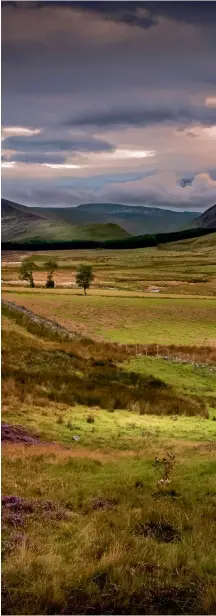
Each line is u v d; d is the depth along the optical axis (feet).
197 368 161.99
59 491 48.16
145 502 46.73
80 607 26.45
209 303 321.93
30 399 100.63
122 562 31.09
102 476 56.54
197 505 46.01
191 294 429.79
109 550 33.27
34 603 26.12
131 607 26.84
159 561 31.81
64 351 159.02
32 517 40.09
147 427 91.97
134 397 117.50
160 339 219.20
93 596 27.14
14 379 113.91
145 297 345.72
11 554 31.48
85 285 399.85
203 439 85.66
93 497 47.96
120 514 42.52
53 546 33.68
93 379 132.26
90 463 61.77
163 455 68.08
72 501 46.16
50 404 101.45
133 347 196.34
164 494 50.08
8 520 37.91
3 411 88.02
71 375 131.95
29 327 191.42
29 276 518.78
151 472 58.59
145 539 36.06
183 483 53.21
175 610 26.68
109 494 48.98
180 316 277.64
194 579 29.78
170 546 34.88
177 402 116.37
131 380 137.08
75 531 37.93
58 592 26.81
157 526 40.09
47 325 206.49
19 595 26.63
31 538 34.45
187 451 72.18
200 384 142.10
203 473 57.77
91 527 38.11
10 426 78.84
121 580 28.76
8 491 45.75
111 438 81.25
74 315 265.34
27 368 128.98
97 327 239.71
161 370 155.84
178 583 29.09
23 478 51.47
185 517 41.60
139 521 40.78
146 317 272.10
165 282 589.73
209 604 26.58
